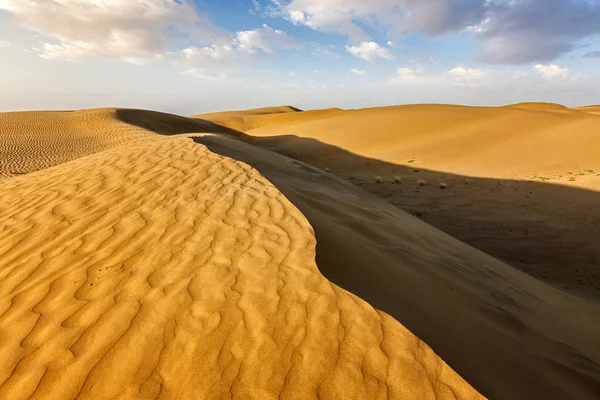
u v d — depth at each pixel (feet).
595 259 27.61
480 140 85.92
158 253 12.29
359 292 10.27
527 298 15.74
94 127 101.71
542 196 43.09
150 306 9.46
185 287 10.14
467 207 42.75
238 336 8.25
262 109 357.20
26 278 11.54
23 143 74.84
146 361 7.77
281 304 9.16
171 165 24.16
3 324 9.41
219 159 25.82
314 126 137.80
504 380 8.30
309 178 32.27
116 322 8.98
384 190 55.42
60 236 14.35
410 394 6.95
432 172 65.57
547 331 12.14
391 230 19.30
